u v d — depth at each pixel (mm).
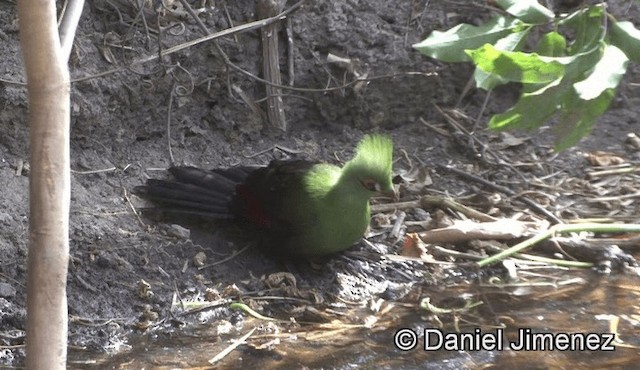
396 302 10156
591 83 6863
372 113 13320
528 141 13352
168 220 10922
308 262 10695
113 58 11609
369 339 9375
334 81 12930
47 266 5211
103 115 11523
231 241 10812
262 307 9969
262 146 12664
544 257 11094
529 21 8281
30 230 5254
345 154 12883
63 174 5219
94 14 11656
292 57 12727
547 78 7109
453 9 13680
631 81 14414
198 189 11016
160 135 12164
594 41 7480
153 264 10273
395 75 12625
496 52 7023
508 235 11195
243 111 12586
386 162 10039
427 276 10672
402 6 13352
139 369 8781
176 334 9453
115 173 11430
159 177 11672
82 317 9547
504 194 12211
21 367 8797
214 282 10266
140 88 11742
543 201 12125
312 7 12820
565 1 14289
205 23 12234
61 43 5879
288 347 9195
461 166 12844
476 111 13945
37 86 5133
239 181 11117
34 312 5230
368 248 11016
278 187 10336
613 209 12008
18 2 5074
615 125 13906
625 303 10094
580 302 10117
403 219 11602
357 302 10172
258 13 12492
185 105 12188
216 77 12312
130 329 9508
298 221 10180
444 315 9859
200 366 8836
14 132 11008
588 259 10977
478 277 10695
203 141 12367
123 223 10703
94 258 10125
